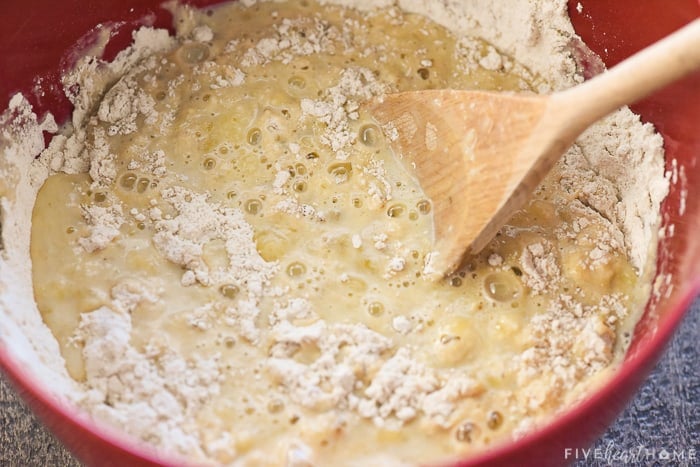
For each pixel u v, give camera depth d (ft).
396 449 1.70
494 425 1.72
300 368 1.75
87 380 1.74
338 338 1.78
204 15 2.07
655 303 1.81
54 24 1.91
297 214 1.90
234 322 1.80
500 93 1.80
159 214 1.89
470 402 1.74
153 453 1.58
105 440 1.58
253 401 1.74
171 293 1.82
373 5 2.07
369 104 1.97
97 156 1.94
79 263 1.84
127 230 1.88
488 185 1.80
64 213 1.89
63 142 1.96
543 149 1.75
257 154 1.95
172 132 1.97
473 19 2.03
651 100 1.88
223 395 1.74
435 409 1.73
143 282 1.83
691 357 1.98
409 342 1.80
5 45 1.86
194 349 1.77
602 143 1.94
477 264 1.86
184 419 1.71
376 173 1.93
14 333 1.73
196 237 1.87
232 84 2.01
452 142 1.85
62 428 1.63
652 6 1.85
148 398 1.72
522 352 1.78
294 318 1.81
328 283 1.84
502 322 1.80
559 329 1.80
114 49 2.01
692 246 1.78
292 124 1.97
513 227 1.89
